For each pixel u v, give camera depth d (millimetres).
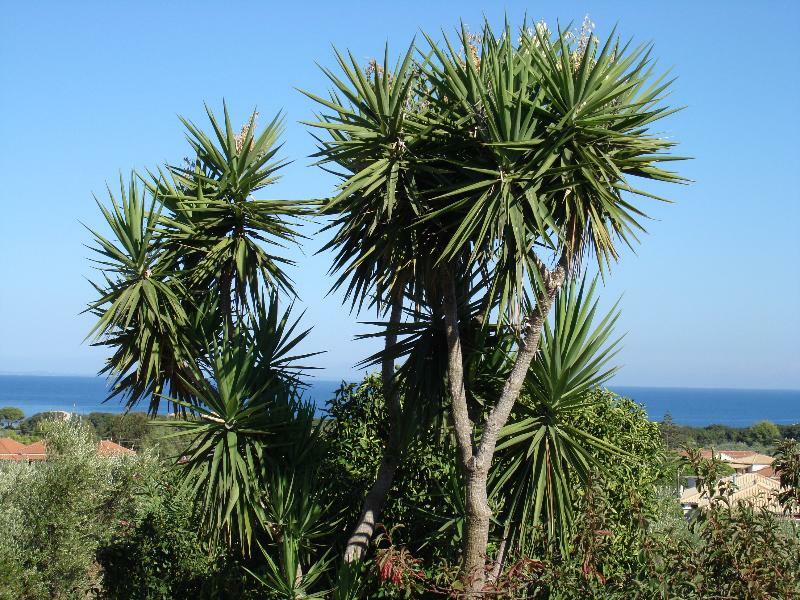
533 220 6906
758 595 6266
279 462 8906
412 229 7438
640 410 10641
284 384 9180
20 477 17328
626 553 8805
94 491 16344
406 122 7188
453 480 8492
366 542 8555
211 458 8539
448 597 7402
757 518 6910
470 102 7066
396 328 8094
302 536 8500
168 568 11227
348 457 10188
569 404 7668
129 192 8867
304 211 9094
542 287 6684
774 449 7605
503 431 7520
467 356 8188
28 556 15234
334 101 7426
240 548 9438
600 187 6598
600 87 6789
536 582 7160
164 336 8859
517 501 7789
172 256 9062
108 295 8688
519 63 7211
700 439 41812
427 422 8211
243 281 9062
